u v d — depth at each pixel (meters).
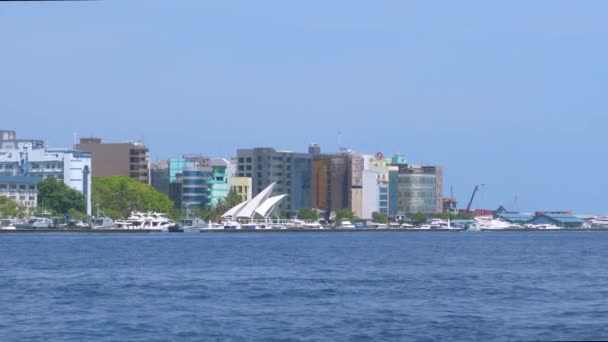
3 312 159.25
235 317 152.88
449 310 161.25
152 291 194.62
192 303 172.38
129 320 149.62
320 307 165.75
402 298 180.75
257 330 139.25
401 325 143.50
